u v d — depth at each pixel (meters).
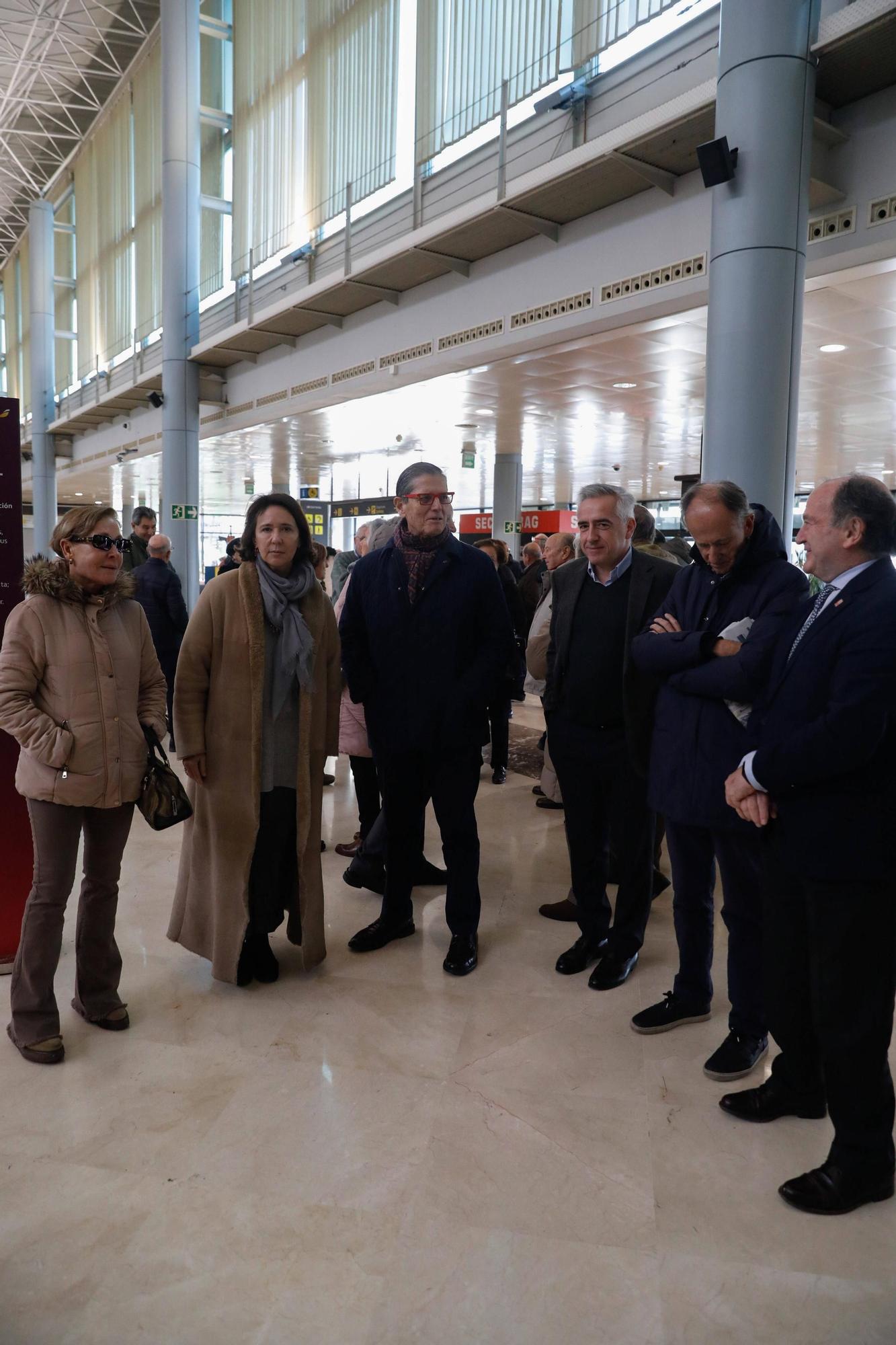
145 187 14.21
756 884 2.20
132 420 16.20
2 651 2.20
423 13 7.72
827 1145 1.98
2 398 2.69
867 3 3.94
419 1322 1.48
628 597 2.58
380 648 2.79
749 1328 1.48
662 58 5.81
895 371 9.08
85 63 14.78
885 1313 1.51
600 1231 1.70
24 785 2.20
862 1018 1.71
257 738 2.50
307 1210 1.74
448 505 2.75
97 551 2.21
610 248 6.58
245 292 11.27
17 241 22.39
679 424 12.41
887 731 1.60
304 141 9.88
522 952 2.98
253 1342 1.44
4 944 2.80
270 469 18.42
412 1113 2.07
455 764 2.79
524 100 6.69
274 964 2.75
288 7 9.99
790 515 4.32
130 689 2.31
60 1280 1.56
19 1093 2.13
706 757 2.19
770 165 4.09
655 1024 2.46
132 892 3.49
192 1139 1.96
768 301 4.13
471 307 8.02
